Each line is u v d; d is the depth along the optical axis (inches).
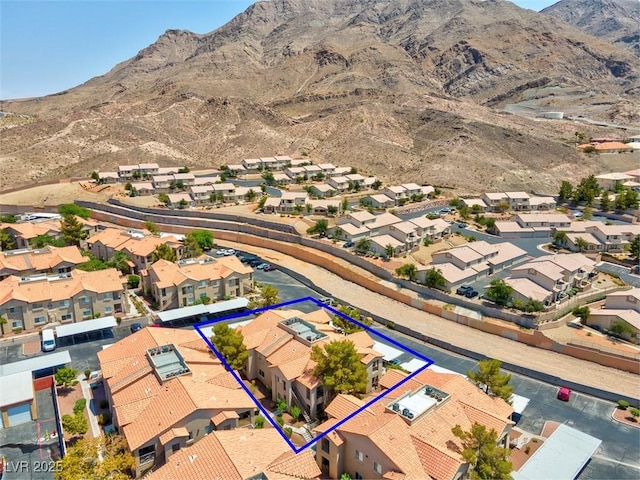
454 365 3053.6
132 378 2316.7
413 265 4195.4
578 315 3567.9
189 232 5374.0
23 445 2220.7
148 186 7249.0
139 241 4493.1
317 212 6112.2
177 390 2171.5
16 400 2337.6
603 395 2736.2
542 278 3821.4
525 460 2164.1
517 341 3351.4
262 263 4813.0
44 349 3051.2
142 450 1977.1
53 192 7037.4
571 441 2155.5
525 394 2773.1
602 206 6574.8
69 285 3486.7
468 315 3641.7
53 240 4800.7
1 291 3297.2
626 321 3304.6
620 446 2336.4
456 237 5506.9
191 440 2071.9
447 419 2004.2
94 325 3270.2
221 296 3900.1
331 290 4195.4
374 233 5221.5
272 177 7815.0
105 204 6584.6
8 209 6412.4
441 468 1731.1
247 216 5890.8
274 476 1712.6
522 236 5590.6
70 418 2161.7
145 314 3553.2
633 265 4702.3
